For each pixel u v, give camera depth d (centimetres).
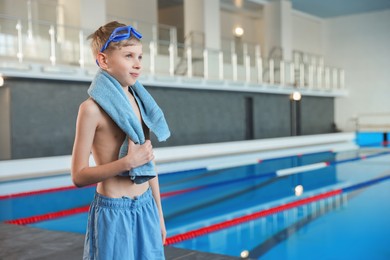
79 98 1169
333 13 2250
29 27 1040
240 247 459
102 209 162
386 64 2203
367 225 533
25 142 1057
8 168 932
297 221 564
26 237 358
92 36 165
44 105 1093
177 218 591
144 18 1645
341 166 1134
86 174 153
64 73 1069
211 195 753
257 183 875
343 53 2312
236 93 1678
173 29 1436
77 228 546
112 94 155
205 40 1603
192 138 1503
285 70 1828
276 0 1944
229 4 1903
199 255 303
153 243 168
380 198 706
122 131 160
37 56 1055
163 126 169
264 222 564
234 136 1678
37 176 933
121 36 153
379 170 1048
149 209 169
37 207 654
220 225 544
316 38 2345
